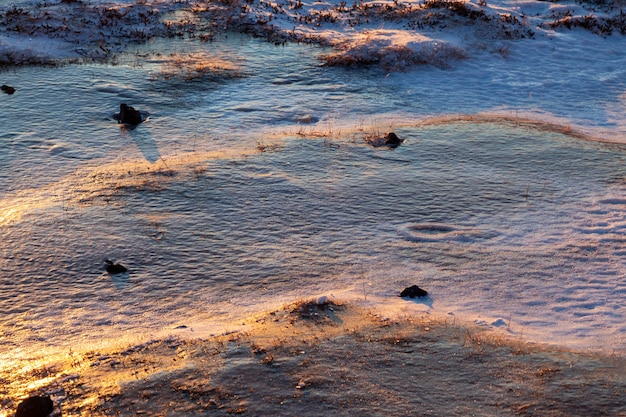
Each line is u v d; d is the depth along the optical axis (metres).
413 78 24.53
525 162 17.78
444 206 15.15
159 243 13.43
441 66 25.42
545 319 10.93
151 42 27.19
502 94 23.48
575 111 22.25
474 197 15.62
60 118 19.97
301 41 27.73
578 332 10.52
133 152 18.02
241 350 9.71
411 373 9.11
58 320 10.95
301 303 11.16
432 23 28.67
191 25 29.06
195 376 9.02
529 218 14.64
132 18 29.16
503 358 9.55
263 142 18.84
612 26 29.69
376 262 12.84
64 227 13.91
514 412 8.28
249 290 11.91
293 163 17.39
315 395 8.57
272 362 9.34
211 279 12.27
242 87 23.19
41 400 8.17
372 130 19.97
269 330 10.37
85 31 27.44
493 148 18.75
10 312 11.16
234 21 29.42
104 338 10.44
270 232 13.95
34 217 14.30
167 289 11.92
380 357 9.50
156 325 10.84
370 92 23.25
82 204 14.99
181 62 25.03
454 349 9.77
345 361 9.39
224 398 8.53
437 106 22.30
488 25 28.52
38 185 15.95
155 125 19.92
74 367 9.40
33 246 13.17
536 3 31.94
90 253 13.00
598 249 13.32
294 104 21.91
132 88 22.52
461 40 27.45
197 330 10.44
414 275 12.34
